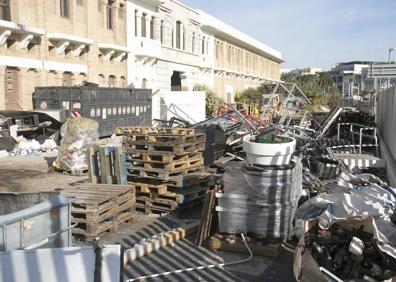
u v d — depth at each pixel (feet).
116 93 70.49
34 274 10.77
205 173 29.30
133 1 98.48
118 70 94.84
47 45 71.77
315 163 36.09
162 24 115.75
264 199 20.76
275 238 20.97
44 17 70.54
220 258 19.97
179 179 26.55
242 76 200.34
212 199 22.16
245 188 21.15
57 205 15.06
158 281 17.60
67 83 78.28
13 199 16.85
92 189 24.63
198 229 22.66
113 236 23.08
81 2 81.30
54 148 54.19
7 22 61.26
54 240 15.14
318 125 60.70
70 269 10.78
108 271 10.80
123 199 24.52
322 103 184.65
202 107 87.81
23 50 67.31
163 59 114.42
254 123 48.34
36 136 56.90
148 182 27.63
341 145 50.21
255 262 19.53
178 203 26.63
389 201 22.95
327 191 26.94
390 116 48.37
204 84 139.23
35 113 56.49
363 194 24.27
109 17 91.56
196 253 20.61
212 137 38.99
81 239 22.11
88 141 39.81
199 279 17.80
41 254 10.80
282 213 20.90
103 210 22.68
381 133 65.77
